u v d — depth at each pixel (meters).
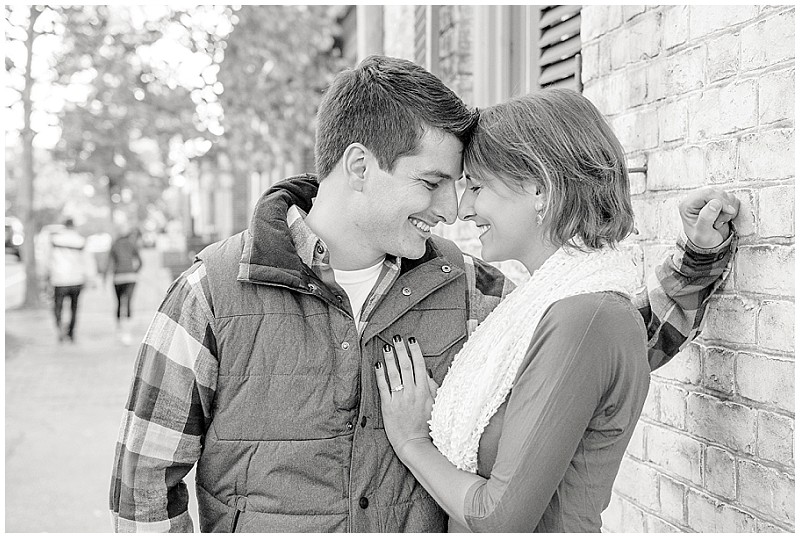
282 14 13.17
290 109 13.54
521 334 1.59
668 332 1.86
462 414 1.64
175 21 12.95
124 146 15.45
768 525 1.69
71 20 12.53
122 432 1.78
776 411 1.66
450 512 1.59
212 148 13.70
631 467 2.28
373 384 1.78
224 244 1.83
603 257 1.61
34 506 4.76
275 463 1.72
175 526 1.76
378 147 1.72
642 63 2.20
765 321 1.69
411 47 5.36
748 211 1.74
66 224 11.59
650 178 2.17
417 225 1.79
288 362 1.74
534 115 1.64
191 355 1.72
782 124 1.64
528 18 3.32
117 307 12.26
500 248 1.73
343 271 1.85
